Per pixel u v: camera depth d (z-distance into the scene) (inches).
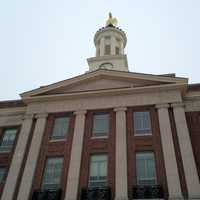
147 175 690.8
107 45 1423.5
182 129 749.9
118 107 846.5
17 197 706.8
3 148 876.6
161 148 729.0
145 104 834.8
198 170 678.5
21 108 965.8
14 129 924.6
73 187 693.3
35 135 836.6
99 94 884.6
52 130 852.6
